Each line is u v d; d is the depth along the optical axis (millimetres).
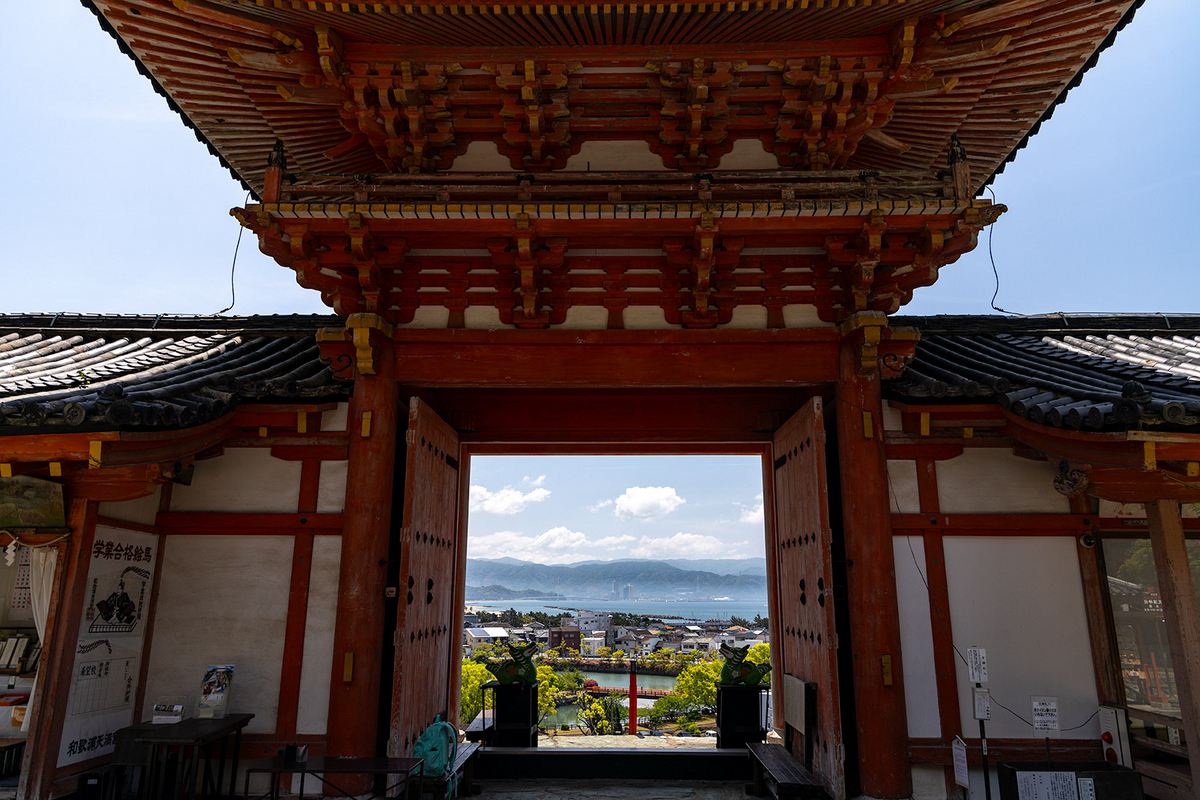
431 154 7363
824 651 6477
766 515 9773
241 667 6570
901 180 6477
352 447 6785
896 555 6734
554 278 7047
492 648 20406
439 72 6805
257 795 6215
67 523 5766
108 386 5703
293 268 6738
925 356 8383
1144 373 6641
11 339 8914
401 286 7141
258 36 6449
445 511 8102
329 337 6914
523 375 6988
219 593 6762
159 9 6141
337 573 6734
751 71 6973
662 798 7414
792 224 6367
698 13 6223
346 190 6438
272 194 6320
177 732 5660
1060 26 6504
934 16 6352
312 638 6609
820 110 6922
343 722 6184
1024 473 6961
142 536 6609
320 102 7031
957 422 6754
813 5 6059
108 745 6121
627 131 7379
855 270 6676
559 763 8125
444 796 6742
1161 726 6453
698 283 6750
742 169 7293
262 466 7047
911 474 6926
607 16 6270
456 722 8859
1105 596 6672
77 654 5758
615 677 48438
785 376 6953
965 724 6387
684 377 6973
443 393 9109
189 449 6113
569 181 6664
